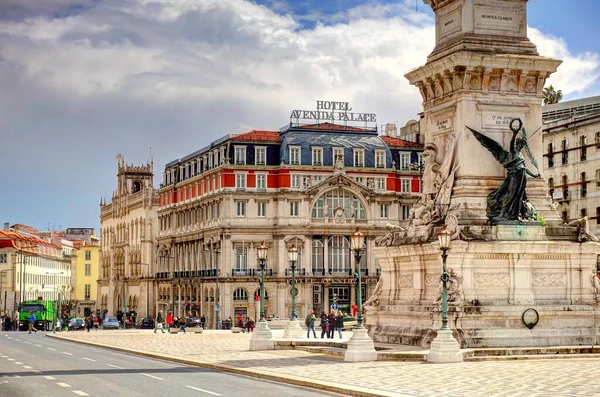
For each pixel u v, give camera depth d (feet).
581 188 330.95
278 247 411.34
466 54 151.53
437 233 136.26
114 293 575.79
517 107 155.02
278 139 420.36
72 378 124.98
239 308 410.93
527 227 148.36
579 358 138.21
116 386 113.29
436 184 157.17
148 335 285.84
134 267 537.65
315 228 412.16
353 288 416.87
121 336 276.62
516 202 149.48
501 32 156.76
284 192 410.72
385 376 116.98
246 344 208.95
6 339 272.72
